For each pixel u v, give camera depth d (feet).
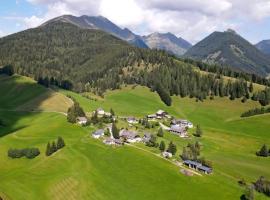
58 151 648.38
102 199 481.87
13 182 551.18
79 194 497.46
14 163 640.58
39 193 514.68
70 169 568.41
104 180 526.98
